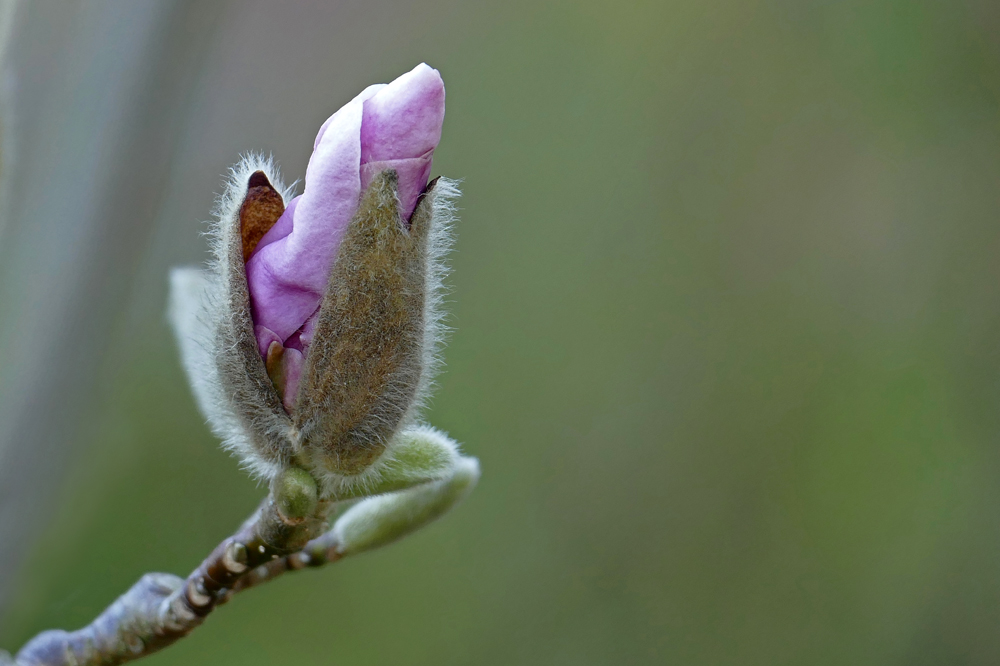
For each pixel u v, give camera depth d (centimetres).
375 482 72
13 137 75
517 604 122
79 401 79
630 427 128
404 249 70
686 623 122
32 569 79
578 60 132
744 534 124
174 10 79
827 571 120
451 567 122
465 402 126
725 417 127
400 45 124
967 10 109
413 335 71
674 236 131
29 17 78
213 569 73
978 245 118
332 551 74
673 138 132
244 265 71
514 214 131
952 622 116
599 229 131
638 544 125
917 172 121
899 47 112
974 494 116
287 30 117
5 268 78
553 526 125
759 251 130
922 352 120
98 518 108
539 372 129
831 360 125
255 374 71
